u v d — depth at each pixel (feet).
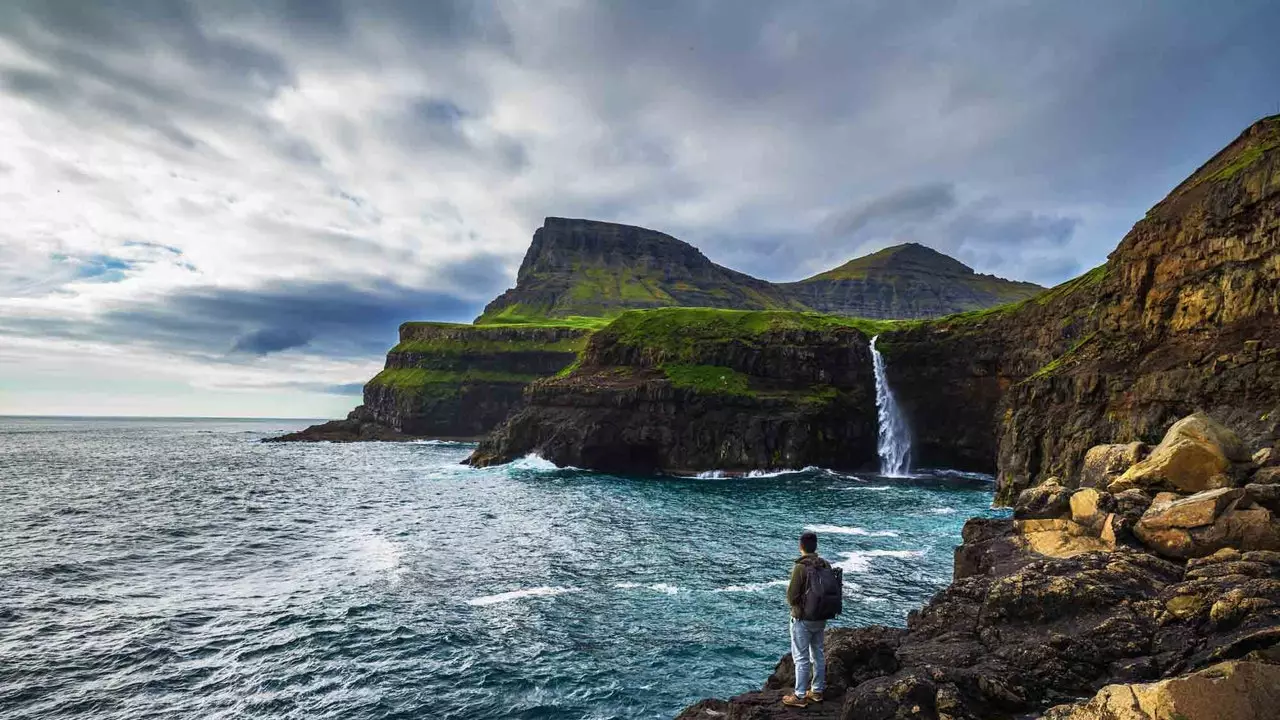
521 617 86.48
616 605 91.61
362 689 65.67
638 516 170.09
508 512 177.27
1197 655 32.09
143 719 60.03
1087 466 69.62
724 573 109.60
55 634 80.12
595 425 306.35
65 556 120.98
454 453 427.33
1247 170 138.21
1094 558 44.73
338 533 147.13
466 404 582.35
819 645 36.32
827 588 35.63
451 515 172.45
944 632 45.19
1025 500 61.87
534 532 147.54
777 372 323.78
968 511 177.47
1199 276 147.43
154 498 203.31
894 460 304.50
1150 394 146.51
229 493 216.74
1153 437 142.92
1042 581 42.47
